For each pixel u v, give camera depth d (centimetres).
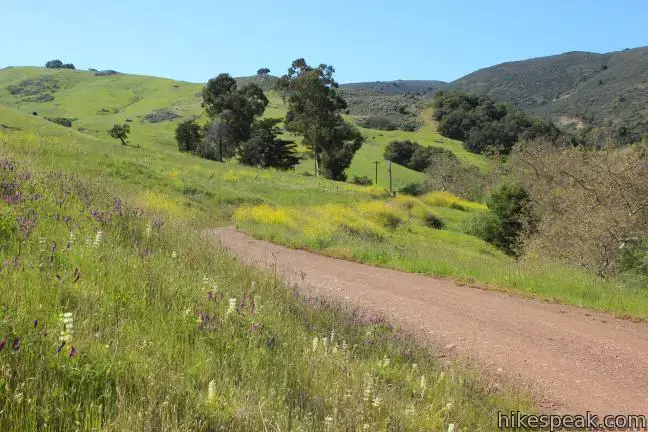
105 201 1037
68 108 17638
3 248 579
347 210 2984
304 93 7688
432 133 15712
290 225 2234
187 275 697
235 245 1600
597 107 17362
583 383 677
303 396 452
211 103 9156
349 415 429
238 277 842
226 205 2725
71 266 576
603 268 1827
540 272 1333
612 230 1872
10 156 1238
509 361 750
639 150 2150
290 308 768
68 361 354
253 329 549
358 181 8588
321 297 927
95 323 445
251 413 375
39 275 508
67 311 450
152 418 335
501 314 998
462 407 546
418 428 467
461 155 12850
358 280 1256
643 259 1670
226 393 402
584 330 905
